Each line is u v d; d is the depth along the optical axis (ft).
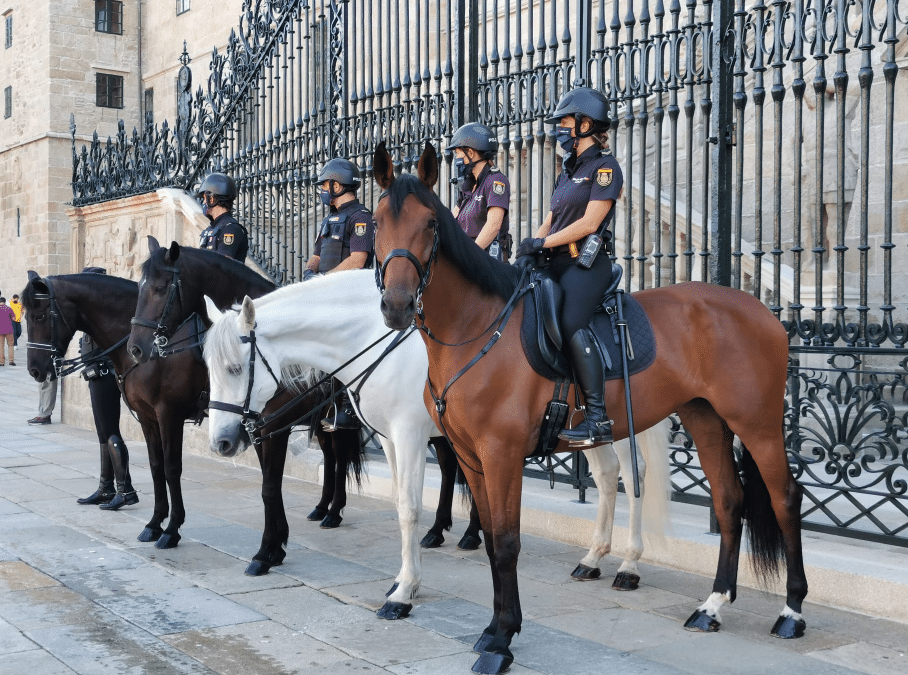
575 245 14.16
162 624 14.75
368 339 16.84
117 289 22.59
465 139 17.89
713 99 19.08
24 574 17.80
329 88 30.25
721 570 14.93
